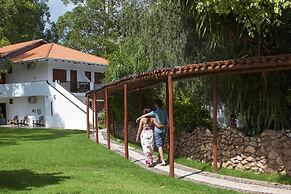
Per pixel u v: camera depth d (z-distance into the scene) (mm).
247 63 9133
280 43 11273
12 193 8562
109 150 17406
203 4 9141
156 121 13195
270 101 11352
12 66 43250
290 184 10016
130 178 10852
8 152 16891
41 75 41531
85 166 13242
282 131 10844
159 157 13852
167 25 16547
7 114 42781
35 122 39594
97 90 21062
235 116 13266
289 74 11336
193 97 16203
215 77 11680
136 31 19703
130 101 22172
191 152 13758
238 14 9312
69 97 37844
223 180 10727
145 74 12375
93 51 62094
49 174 11289
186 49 14859
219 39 11281
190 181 10672
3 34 52844
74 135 26266
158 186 9836
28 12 59094
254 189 9555
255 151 11320
